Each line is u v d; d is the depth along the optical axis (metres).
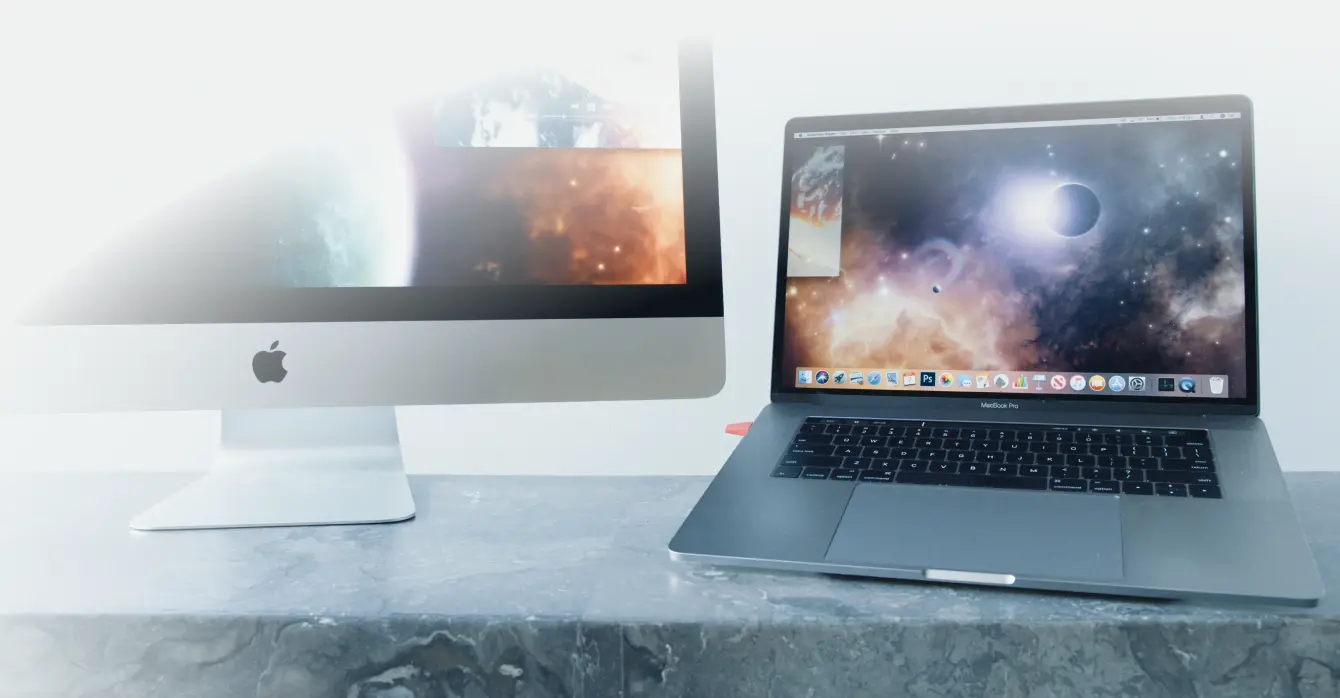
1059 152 0.99
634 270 0.98
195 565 0.83
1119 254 0.97
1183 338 0.95
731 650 0.69
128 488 1.12
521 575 0.80
